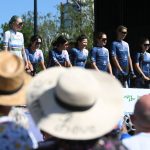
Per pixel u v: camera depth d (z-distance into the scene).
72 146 3.12
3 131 3.35
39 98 3.23
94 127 3.12
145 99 3.89
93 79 3.17
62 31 47.88
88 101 3.12
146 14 15.86
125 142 3.93
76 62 11.80
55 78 3.32
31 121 4.37
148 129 3.91
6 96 3.57
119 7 16.12
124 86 12.23
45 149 3.29
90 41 36.41
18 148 3.34
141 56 12.70
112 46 12.30
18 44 11.08
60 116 3.13
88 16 48.50
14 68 3.58
